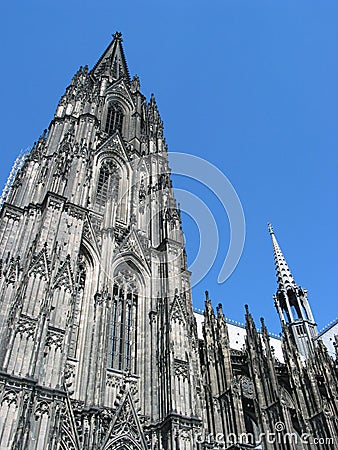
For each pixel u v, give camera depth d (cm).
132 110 9475
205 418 4956
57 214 5334
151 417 4569
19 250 4969
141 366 5053
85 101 8131
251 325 7019
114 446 4138
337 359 7888
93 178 6894
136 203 7100
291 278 12406
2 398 3475
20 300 4175
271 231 14050
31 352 3881
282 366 7231
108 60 10869
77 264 5316
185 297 5803
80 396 4312
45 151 6800
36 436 3488
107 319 5106
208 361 6094
